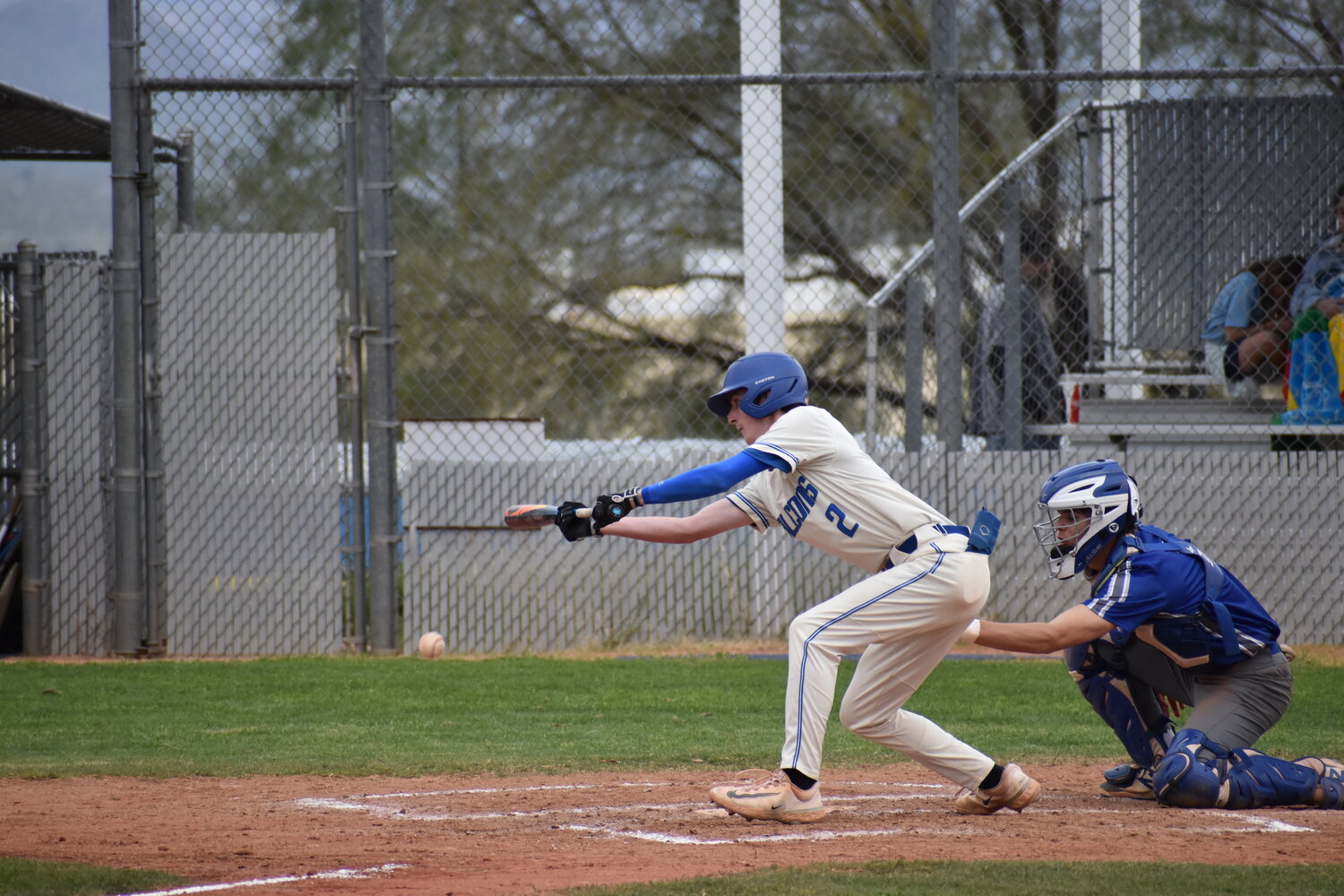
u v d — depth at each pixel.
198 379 30.73
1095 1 55.00
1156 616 15.80
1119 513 15.82
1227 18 47.03
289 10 50.69
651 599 31.44
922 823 15.19
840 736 22.16
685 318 62.78
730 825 15.12
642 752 20.27
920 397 36.53
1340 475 31.08
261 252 30.58
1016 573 31.25
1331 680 26.61
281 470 30.77
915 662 15.20
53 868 12.56
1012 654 30.77
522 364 59.28
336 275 30.55
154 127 31.44
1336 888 11.58
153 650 30.64
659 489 15.02
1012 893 11.39
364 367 32.12
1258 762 16.22
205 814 15.92
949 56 30.50
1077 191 40.25
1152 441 34.19
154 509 30.55
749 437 15.93
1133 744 16.98
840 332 61.97
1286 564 31.09
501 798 16.92
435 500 31.14
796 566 31.48
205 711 23.72
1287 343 34.50
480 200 57.50
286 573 30.81
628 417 61.97
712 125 61.31
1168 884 11.69
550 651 31.05
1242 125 34.91
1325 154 34.81
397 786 17.86
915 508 15.07
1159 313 35.62
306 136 44.66
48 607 31.17
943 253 30.97
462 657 30.38
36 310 31.12
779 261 34.78
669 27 60.31
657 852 13.62
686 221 61.69
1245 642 16.20
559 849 13.78
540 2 57.59
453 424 33.41
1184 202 35.31
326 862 13.14
